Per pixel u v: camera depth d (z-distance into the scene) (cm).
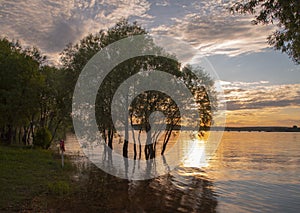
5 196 1318
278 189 2094
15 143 4428
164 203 1436
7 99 3538
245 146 6994
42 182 1648
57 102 3600
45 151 3191
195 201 1538
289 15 912
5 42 4247
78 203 1323
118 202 1398
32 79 3628
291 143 8325
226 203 1567
